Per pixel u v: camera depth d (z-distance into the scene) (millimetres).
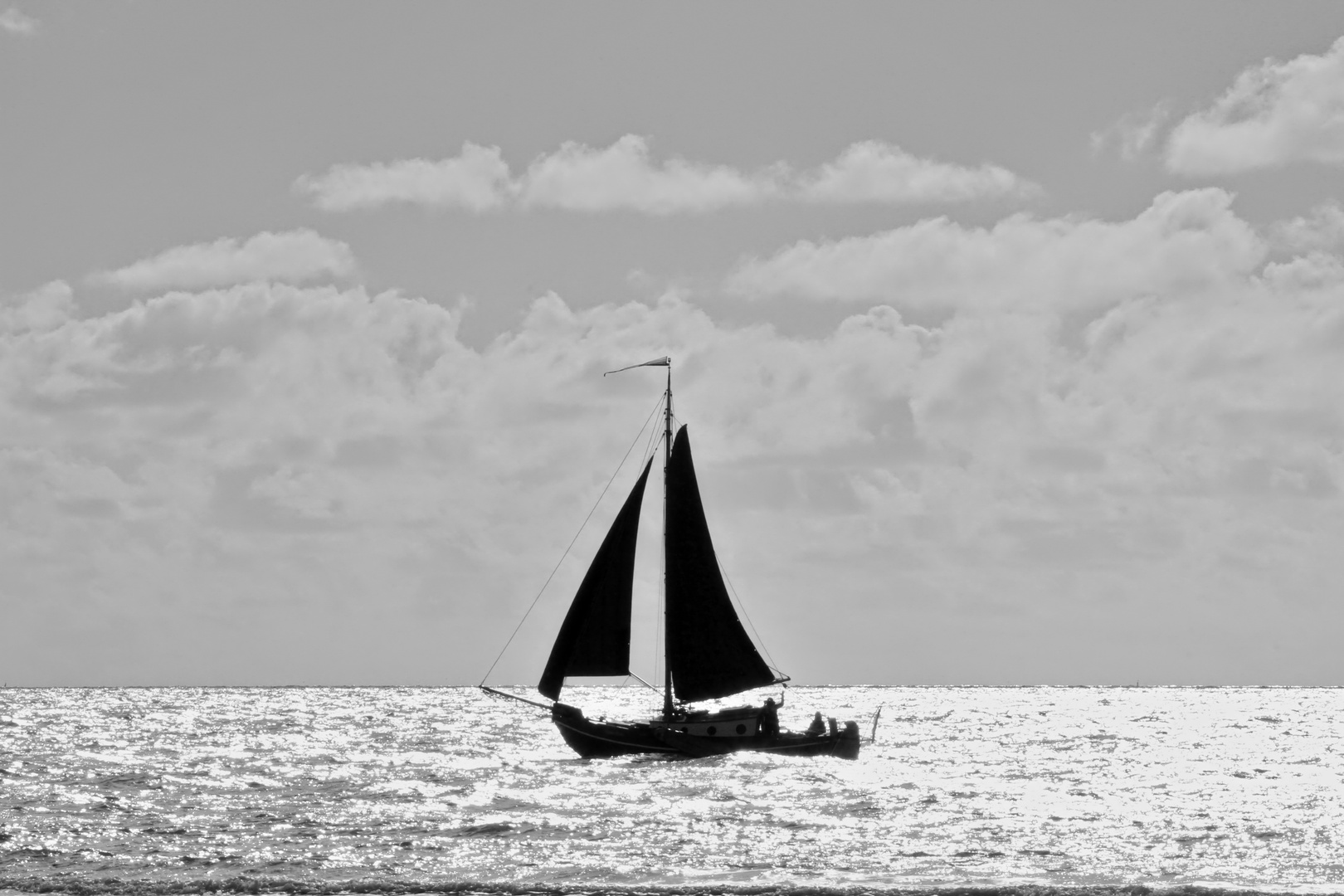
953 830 159625
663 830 157875
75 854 141250
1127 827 163375
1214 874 132000
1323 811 181500
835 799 187500
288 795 193625
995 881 128375
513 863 137125
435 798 188250
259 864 136375
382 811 174750
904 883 127125
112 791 198500
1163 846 148875
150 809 176125
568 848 145500
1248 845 149875
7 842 147375
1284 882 127750
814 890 123250
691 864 137000
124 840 149250
